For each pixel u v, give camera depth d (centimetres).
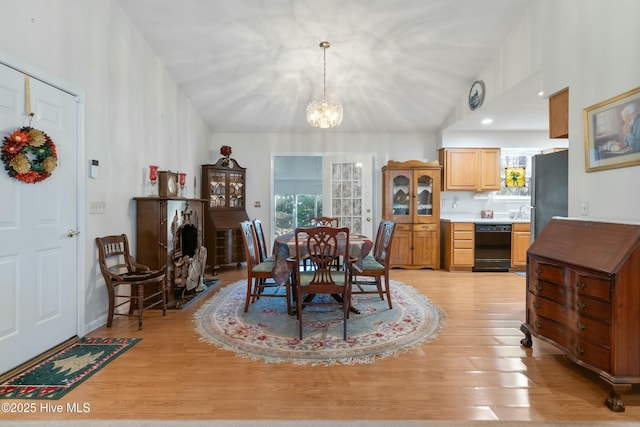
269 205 591
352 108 514
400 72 427
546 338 226
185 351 243
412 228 545
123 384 198
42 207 234
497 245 524
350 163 583
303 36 364
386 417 168
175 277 365
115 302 307
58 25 245
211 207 527
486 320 308
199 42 374
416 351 244
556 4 281
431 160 590
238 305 355
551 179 312
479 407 177
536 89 357
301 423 163
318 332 279
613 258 181
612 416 170
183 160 470
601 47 235
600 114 234
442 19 336
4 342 206
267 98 489
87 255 277
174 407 175
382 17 335
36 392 189
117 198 318
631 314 176
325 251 271
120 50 322
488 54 389
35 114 226
